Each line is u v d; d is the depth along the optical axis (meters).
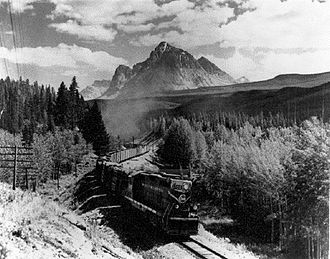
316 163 37.03
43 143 64.12
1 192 23.31
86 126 89.38
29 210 21.11
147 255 25.00
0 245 14.14
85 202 41.94
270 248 35.00
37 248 16.14
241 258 27.22
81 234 22.22
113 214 33.88
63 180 62.06
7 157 46.69
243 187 46.41
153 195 30.33
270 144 48.88
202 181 55.19
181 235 28.23
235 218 44.66
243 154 49.41
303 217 36.56
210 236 31.59
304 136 41.09
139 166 54.97
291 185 38.75
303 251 34.25
